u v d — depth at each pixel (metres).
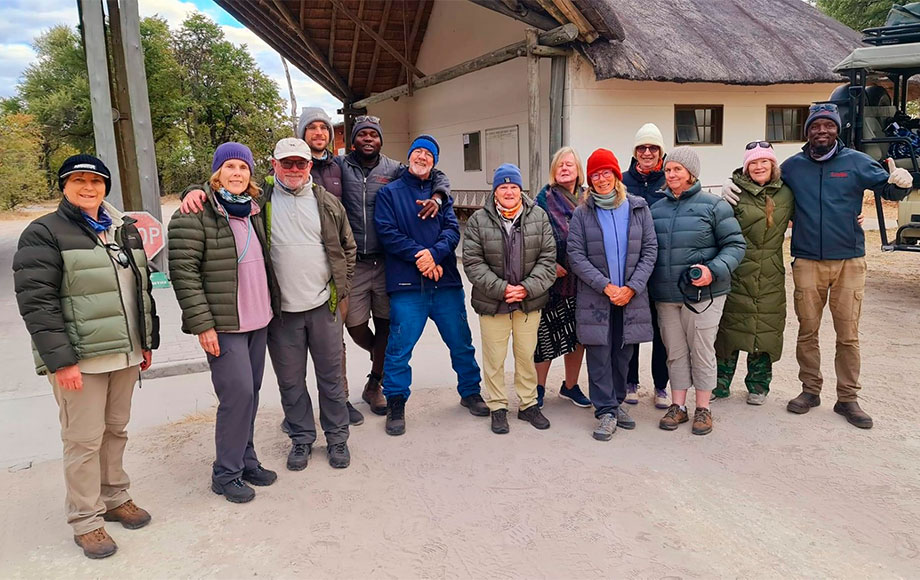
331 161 4.16
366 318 4.34
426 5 13.45
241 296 3.16
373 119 4.20
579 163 4.32
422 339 6.32
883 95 8.08
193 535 2.90
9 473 3.53
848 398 4.13
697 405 4.03
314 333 3.54
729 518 2.99
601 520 2.98
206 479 3.46
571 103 9.15
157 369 5.12
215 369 3.15
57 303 2.57
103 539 2.78
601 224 3.89
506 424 4.04
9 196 34.06
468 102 12.64
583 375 5.20
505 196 3.85
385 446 3.86
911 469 3.43
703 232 3.88
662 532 2.88
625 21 9.84
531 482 3.37
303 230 3.42
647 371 5.32
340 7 11.77
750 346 4.22
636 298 3.94
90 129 37.31
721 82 9.52
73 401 2.67
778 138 11.62
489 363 4.04
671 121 10.23
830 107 3.92
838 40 12.28
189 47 43.88
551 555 2.72
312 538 2.87
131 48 7.46
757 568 2.61
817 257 4.02
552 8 8.05
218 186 3.14
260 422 4.26
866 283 8.79
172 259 3.00
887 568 2.60
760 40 11.11
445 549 2.77
